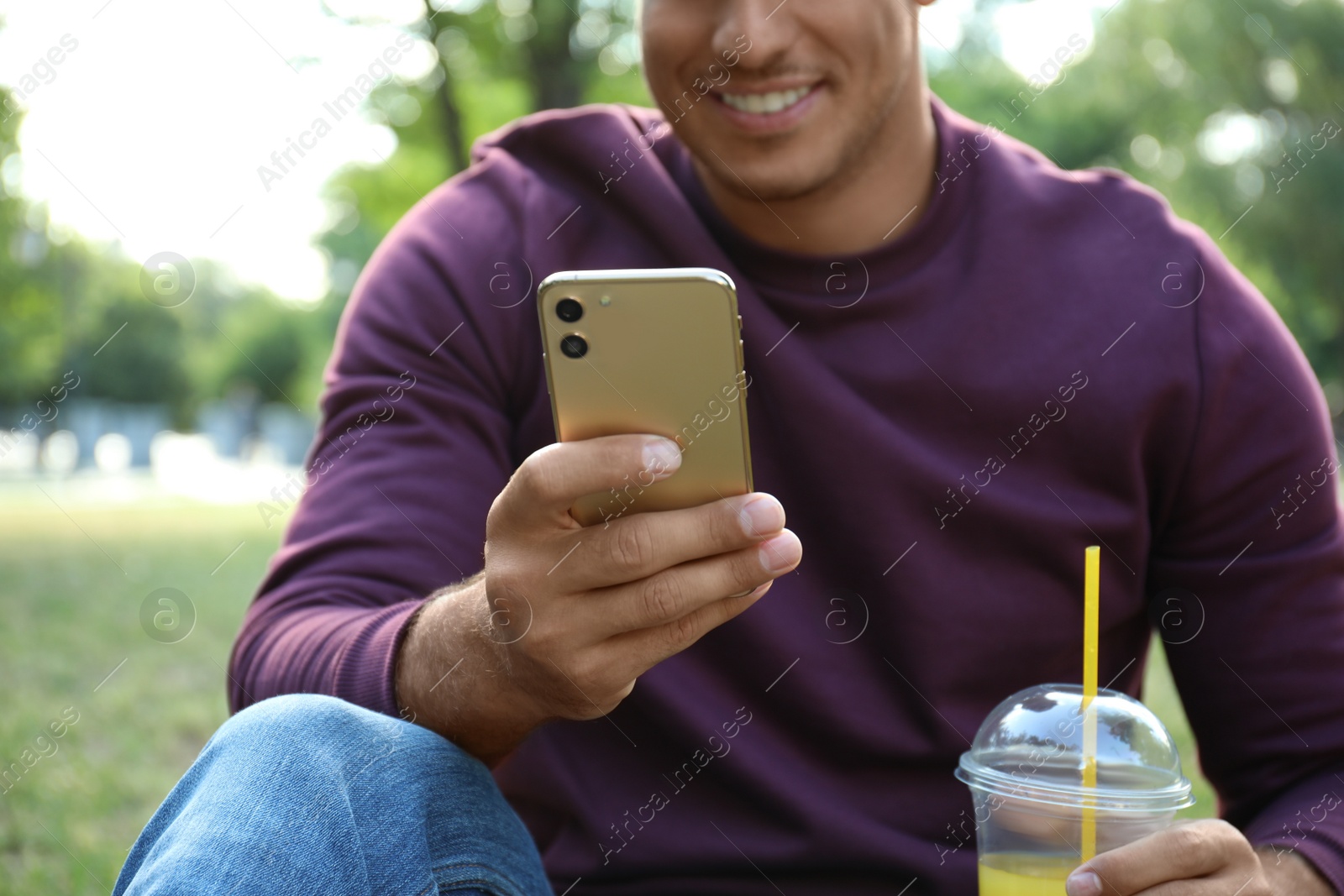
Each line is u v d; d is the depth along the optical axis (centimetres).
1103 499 147
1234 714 146
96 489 1509
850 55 141
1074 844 103
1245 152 1509
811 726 142
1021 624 144
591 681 102
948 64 1218
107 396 2433
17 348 1188
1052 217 153
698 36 142
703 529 95
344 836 93
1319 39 1414
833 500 145
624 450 94
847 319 149
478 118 1048
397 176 1070
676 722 140
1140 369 146
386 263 162
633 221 159
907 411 147
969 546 144
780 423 147
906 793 143
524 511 96
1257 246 1480
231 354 2636
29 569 617
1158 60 1493
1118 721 104
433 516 142
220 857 87
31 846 239
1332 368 1603
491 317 156
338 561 137
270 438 2475
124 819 257
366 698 113
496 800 108
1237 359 147
